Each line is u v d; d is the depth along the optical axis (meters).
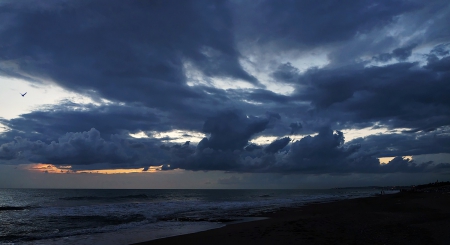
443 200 27.33
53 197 57.59
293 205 33.12
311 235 11.47
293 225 14.68
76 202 43.38
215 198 60.72
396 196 40.53
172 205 34.69
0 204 38.91
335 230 12.48
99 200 48.53
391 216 17.09
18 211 26.83
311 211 24.16
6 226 18.17
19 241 13.07
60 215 23.53
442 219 14.55
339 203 32.66
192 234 13.12
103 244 11.95
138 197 60.44
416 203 25.58
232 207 31.09
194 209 28.78
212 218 20.70
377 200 33.94
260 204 36.22
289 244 9.91
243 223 16.50
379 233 11.12
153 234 14.20
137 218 21.39
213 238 11.84
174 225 17.39
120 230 15.62
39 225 18.53
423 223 13.19
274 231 12.94
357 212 20.61
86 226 17.94
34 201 45.41
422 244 8.85
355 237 10.57
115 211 26.70
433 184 74.44
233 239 11.41
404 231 11.31
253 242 10.59
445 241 9.07
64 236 14.02
